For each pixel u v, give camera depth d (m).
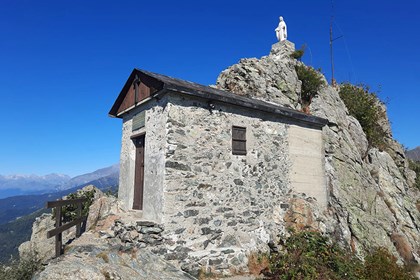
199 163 8.24
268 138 10.36
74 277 5.23
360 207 12.84
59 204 6.92
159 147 8.05
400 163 19.47
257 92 14.39
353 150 14.49
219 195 8.52
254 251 8.63
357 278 7.48
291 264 7.07
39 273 5.82
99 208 9.23
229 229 8.55
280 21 18.73
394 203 14.91
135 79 9.71
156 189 7.88
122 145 10.73
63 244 7.59
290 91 15.25
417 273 11.76
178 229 7.54
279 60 16.48
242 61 15.66
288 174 10.82
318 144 12.34
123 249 6.89
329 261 7.55
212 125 8.73
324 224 10.80
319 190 11.90
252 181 9.49
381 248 10.10
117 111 11.04
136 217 8.30
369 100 19.64
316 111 14.98
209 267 7.59
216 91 10.05
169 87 7.74
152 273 6.45
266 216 9.66
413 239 13.83
